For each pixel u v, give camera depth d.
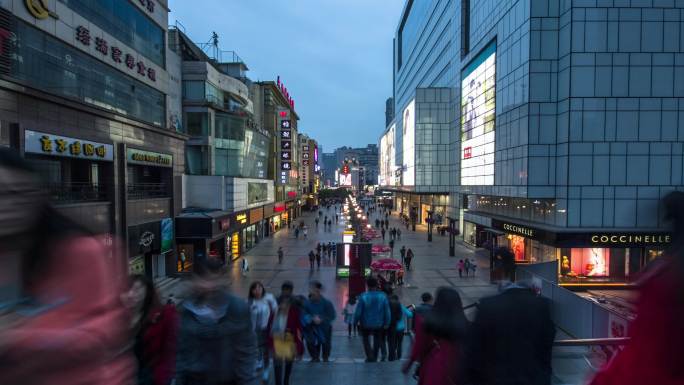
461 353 3.62
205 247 29.52
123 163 22.23
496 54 37.09
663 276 2.01
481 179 42.19
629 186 27.73
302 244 45.41
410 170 67.12
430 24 75.44
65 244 1.31
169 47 33.50
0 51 15.26
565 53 28.52
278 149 65.00
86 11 20.34
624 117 27.70
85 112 19.44
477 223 43.66
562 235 27.28
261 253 39.56
